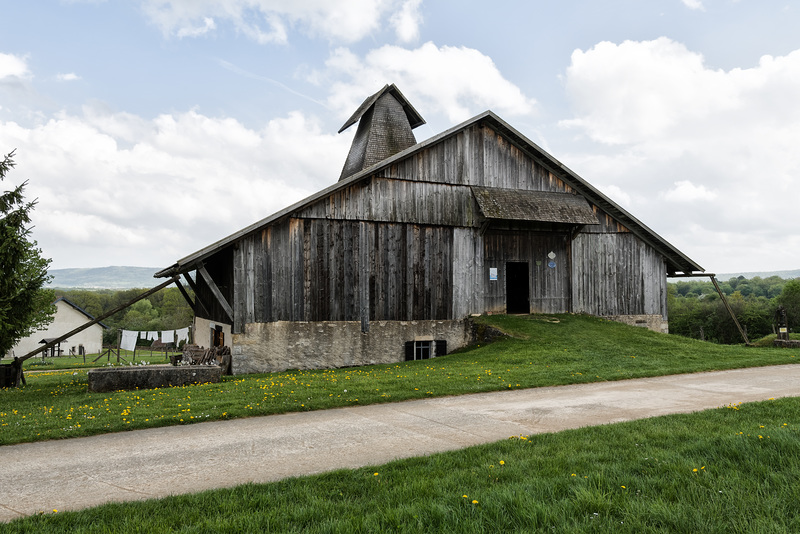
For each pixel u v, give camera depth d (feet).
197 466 21.65
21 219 50.55
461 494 16.76
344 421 29.60
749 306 235.81
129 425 28.22
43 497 18.22
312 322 59.82
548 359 52.70
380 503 16.44
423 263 66.13
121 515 15.89
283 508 16.11
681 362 51.75
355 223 62.64
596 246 76.95
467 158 69.36
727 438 21.71
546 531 14.01
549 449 22.00
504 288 71.26
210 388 40.91
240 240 57.06
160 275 63.21
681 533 13.74
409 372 48.91
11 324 49.67
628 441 22.94
